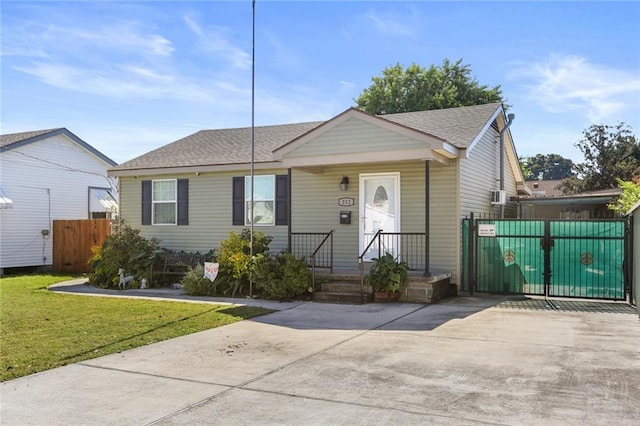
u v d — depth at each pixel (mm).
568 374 5484
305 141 11969
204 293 12406
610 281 11008
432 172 12234
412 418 4289
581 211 19078
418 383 5246
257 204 14594
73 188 21734
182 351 6766
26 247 19844
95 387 5258
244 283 12289
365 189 13055
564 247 11414
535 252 11648
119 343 7180
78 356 6477
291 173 13633
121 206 16734
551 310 9828
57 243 19141
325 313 9656
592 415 4297
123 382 5426
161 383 5383
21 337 7543
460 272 12094
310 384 5277
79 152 22031
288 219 12633
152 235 16156
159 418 4391
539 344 6910
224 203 15117
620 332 7691
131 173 16156
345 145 11531
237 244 12609
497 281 11969
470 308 10109
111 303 10992
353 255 13125
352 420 4266
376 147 11195
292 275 11461
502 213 16234
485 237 12070
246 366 6004
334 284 11688
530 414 4340
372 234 12922
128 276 14148
